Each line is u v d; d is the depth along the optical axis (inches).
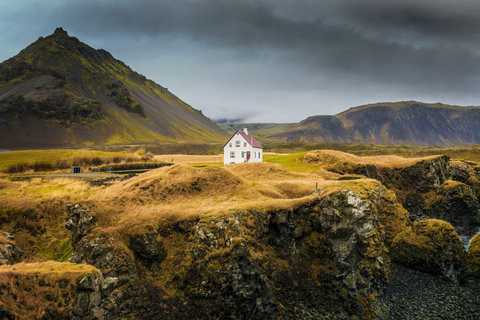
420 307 1422.2
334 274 1380.4
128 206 1445.6
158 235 1298.0
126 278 1122.0
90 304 916.6
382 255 1512.1
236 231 1248.8
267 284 1230.3
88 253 1151.6
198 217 1353.3
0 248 1122.7
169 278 1207.6
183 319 1099.9
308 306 1291.8
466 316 1366.9
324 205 1523.1
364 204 1445.6
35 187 1812.3
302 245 1540.4
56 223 1505.9
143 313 1075.3
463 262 1728.6
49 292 862.5
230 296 1143.6
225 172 1899.6
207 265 1183.6
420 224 1861.5
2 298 797.2
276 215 1509.6
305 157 3563.0
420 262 1739.7
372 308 1336.1
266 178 2544.3
